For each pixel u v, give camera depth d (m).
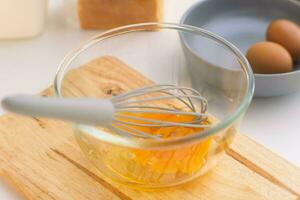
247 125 0.83
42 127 0.79
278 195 0.72
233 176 0.74
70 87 0.76
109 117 0.61
